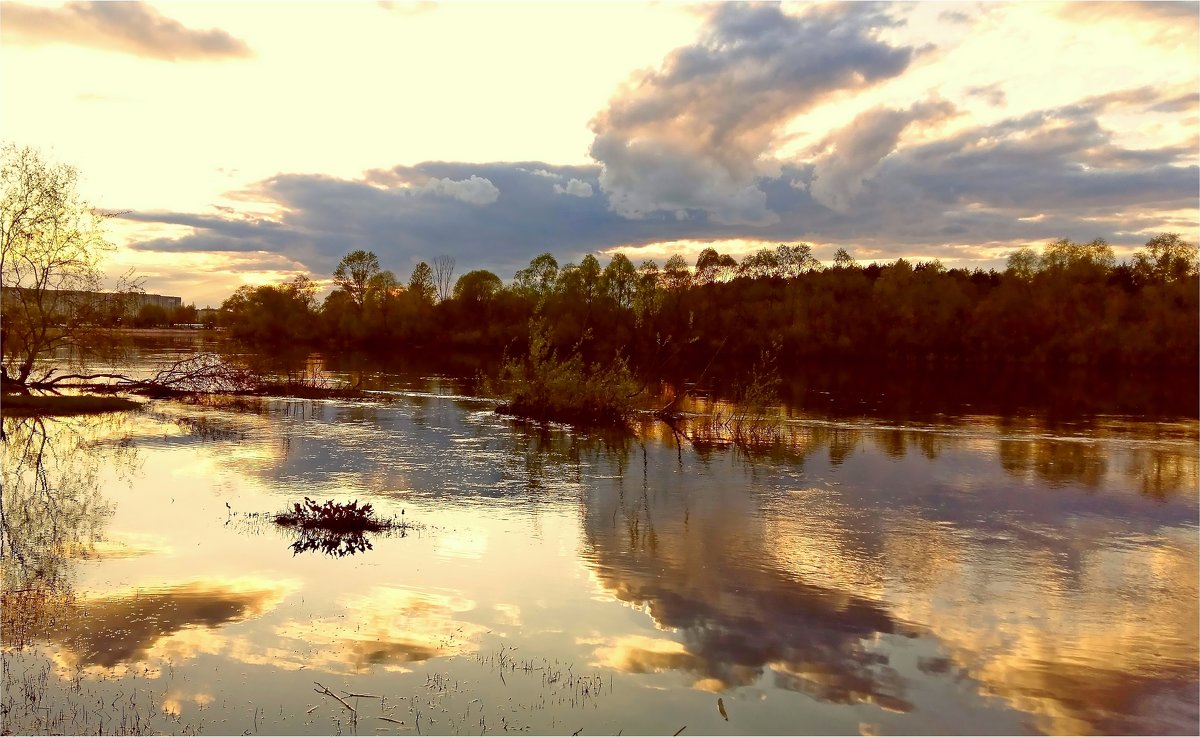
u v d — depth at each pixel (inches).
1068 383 2081.7
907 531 568.1
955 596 434.3
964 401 1553.9
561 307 3189.0
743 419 1155.3
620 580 446.6
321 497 636.7
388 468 770.8
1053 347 2738.7
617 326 3038.9
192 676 314.7
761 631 378.3
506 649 348.8
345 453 851.4
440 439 966.4
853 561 494.3
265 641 350.3
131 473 726.5
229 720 281.0
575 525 566.9
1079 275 2908.5
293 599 403.5
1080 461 870.4
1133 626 395.2
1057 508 646.5
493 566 466.6
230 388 1507.1
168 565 455.2
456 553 490.6
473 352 3358.8
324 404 1336.1
